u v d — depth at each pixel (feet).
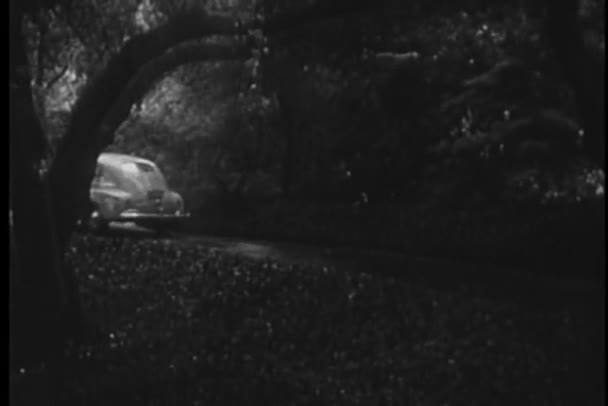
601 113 29.27
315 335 33.76
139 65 33.17
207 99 84.89
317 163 86.07
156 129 91.81
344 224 73.67
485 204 67.77
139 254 57.36
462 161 68.59
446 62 66.64
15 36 28.68
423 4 35.53
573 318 38.04
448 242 63.93
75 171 32.86
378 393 26.25
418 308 40.37
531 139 62.85
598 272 52.26
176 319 36.91
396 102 71.87
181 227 79.46
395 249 66.59
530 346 32.60
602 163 29.71
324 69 45.06
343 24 37.60
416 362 30.12
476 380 27.94
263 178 88.69
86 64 40.98
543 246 57.82
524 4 32.37
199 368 27.78
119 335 33.17
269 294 43.16
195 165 92.58
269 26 34.50
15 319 30.14
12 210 30.42
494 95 64.54
